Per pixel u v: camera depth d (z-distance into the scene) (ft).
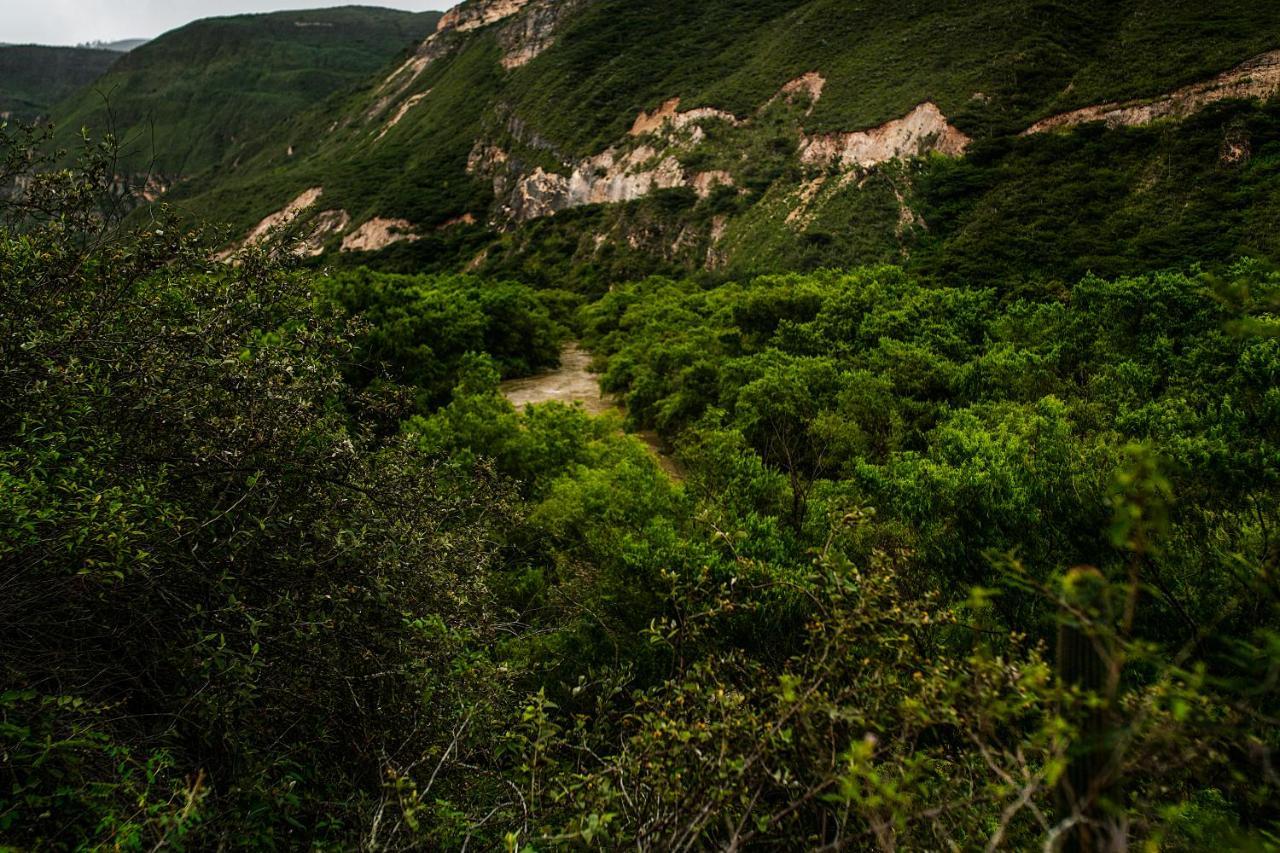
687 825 7.88
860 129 177.06
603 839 9.35
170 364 12.53
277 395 13.47
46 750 8.23
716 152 216.95
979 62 172.96
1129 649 4.91
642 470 40.27
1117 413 53.52
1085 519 23.29
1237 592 13.06
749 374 75.72
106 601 10.43
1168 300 73.05
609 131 265.54
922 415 67.67
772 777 7.48
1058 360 72.23
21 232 12.14
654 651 24.12
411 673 13.03
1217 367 57.41
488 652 19.44
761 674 9.43
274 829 10.94
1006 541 23.67
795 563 25.54
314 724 12.71
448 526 19.72
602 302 171.32
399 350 76.38
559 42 349.00
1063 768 5.21
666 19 331.77
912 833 7.50
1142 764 5.06
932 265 125.80
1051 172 136.36
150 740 10.20
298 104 648.79
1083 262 107.45
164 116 648.79
